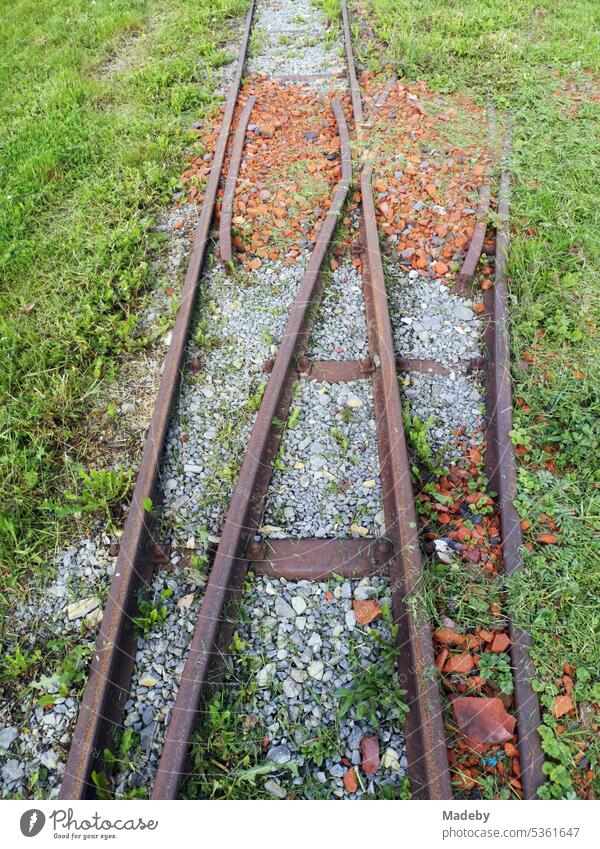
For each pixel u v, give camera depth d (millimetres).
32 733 2760
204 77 7250
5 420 3867
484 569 3156
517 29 7789
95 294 4605
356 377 4043
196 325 4410
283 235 5004
